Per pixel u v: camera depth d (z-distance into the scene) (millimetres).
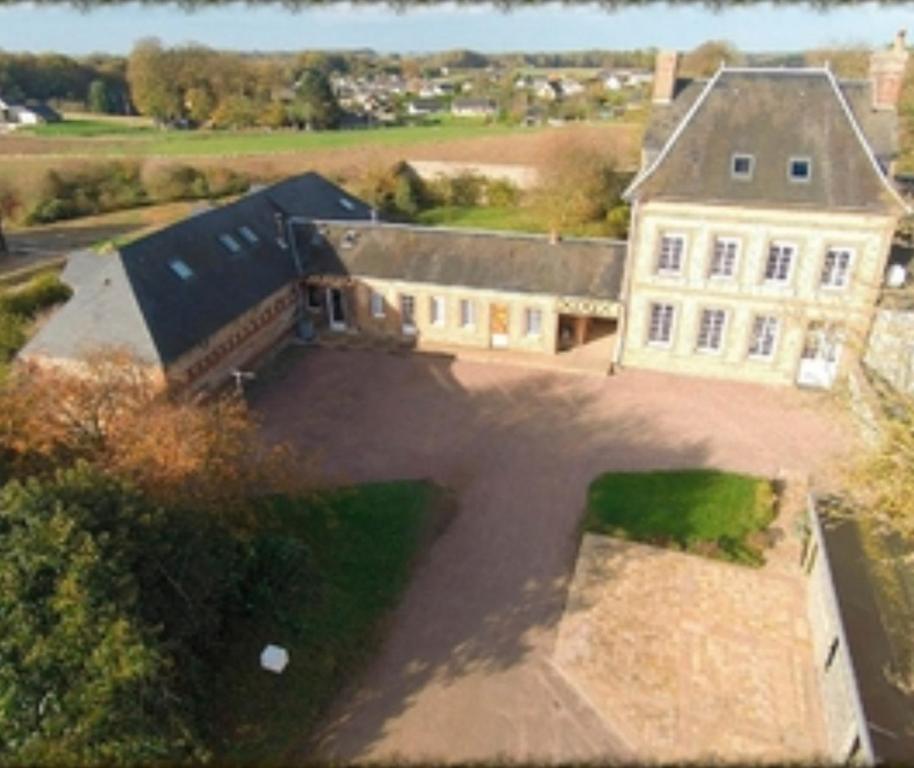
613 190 47250
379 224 31500
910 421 15047
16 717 11180
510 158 55406
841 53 44344
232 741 13531
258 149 61562
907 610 15797
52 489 12297
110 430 16078
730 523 19391
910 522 14273
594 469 22047
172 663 12031
